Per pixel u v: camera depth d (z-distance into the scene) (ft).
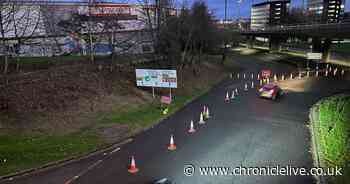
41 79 77.05
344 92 111.24
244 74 161.17
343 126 69.62
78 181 43.88
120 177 45.47
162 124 72.23
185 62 139.13
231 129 69.10
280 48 294.66
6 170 45.14
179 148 57.16
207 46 169.58
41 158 49.62
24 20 104.83
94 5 123.54
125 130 65.51
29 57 104.78
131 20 140.67
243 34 324.60
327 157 52.85
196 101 98.32
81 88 80.38
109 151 55.21
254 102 96.89
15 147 51.37
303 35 197.77
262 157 53.57
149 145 58.44
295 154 54.90
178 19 128.26
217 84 131.64
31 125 59.93
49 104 68.28
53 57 108.47
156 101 90.99
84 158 51.67
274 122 74.90
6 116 59.62
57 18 117.50
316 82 132.57
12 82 70.95
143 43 140.26
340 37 150.41
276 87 103.55
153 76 85.87
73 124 64.75
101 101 78.74
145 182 44.14
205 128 69.62
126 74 102.32
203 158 52.85
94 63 102.12
